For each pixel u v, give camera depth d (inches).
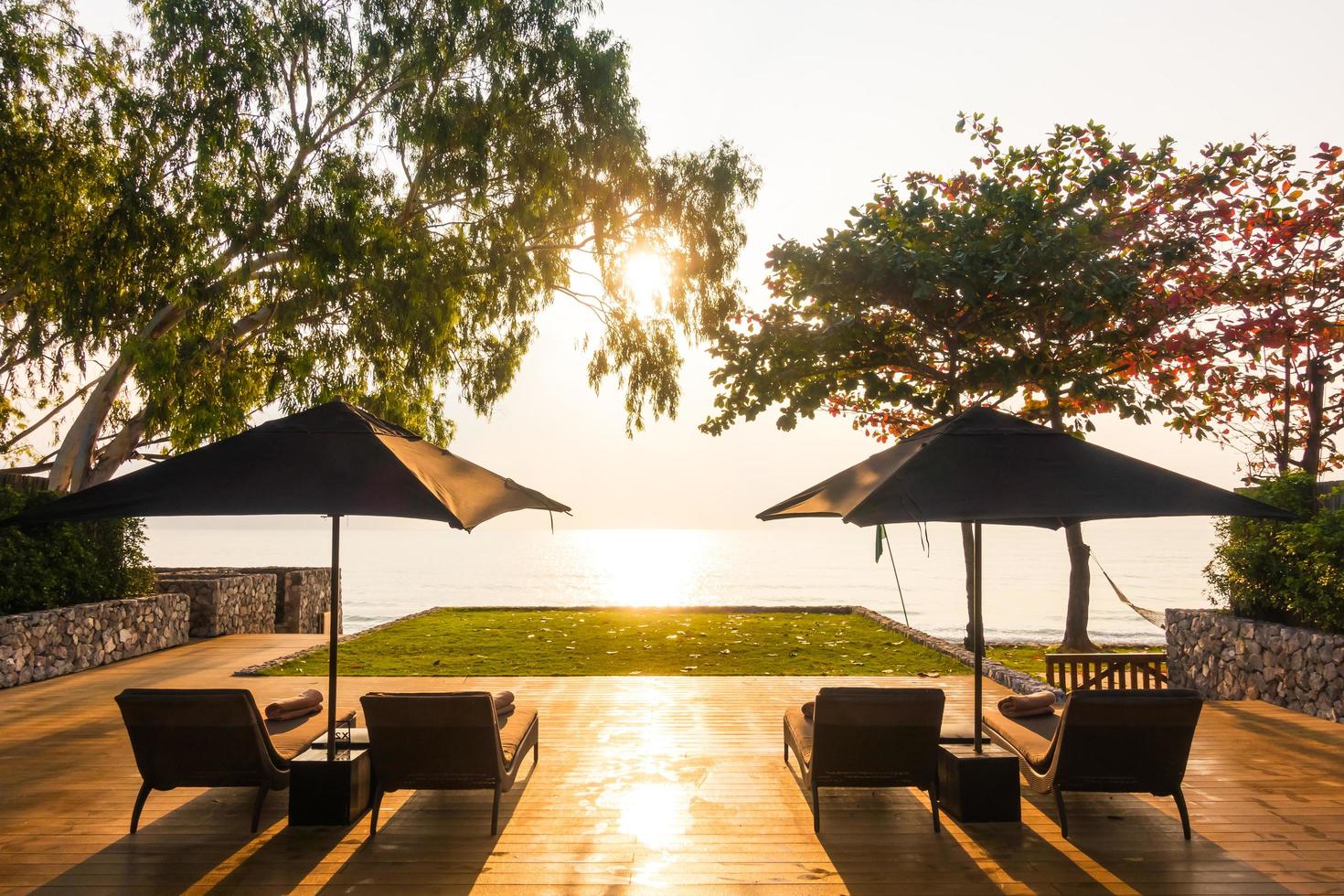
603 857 185.2
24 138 560.1
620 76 681.0
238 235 557.0
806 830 201.5
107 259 548.1
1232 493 188.5
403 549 6284.5
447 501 188.5
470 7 627.5
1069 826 203.5
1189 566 3198.8
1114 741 191.9
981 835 198.1
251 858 183.8
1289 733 289.9
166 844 191.6
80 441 613.3
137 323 566.9
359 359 631.2
